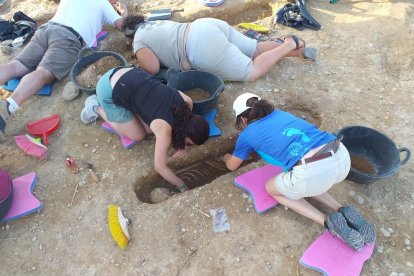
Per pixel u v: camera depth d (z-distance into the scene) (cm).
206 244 257
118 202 283
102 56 362
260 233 259
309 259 243
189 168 323
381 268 242
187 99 290
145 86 277
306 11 418
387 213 268
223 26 346
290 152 235
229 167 275
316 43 395
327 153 231
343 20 420
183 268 248
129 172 301
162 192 290
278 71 368
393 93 344
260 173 287
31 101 359
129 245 261
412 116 323
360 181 274
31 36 418
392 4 432
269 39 381
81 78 347
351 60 376
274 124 242
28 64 362
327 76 362
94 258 257
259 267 245
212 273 245
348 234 237
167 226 267
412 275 238
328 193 274
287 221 262
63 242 266
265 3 461
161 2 472
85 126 334
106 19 396
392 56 379
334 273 237
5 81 353
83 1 375
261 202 269
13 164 311
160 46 333
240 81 356
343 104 336
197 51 328
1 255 262
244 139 249
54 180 299
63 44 357
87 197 287
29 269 255
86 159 311
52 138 329
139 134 309
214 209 272
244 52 364
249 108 251
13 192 287
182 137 259
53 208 283
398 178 284
